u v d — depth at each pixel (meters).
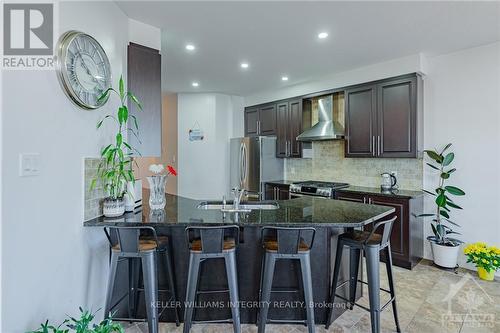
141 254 1.88
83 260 1.93
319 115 4.64
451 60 3.43
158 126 2.69
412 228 3.38
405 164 3.88
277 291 2.22
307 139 4.49
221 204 2.84
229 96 5.75
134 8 2.37
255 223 1.92
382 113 3.75
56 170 1.69
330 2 2.29
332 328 2.17
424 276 3.14
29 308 1.50
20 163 1.44
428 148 3.63
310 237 2.20
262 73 4.21
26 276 1.48
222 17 2.53
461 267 3.39
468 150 3.33
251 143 5.19
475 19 2.58
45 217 1.61
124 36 2.46
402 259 3.38
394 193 3.55
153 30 2.71
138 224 1.92
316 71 4.12
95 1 2.06
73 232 1.84
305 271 1.90
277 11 2.44
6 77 1.38
